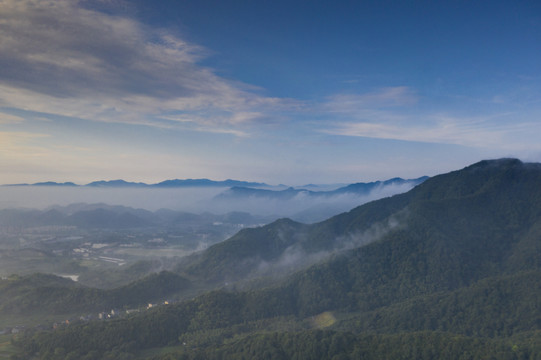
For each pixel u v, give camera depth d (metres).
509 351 132.00
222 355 160.75
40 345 181.88
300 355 148.75
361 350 145.88
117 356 174.25
